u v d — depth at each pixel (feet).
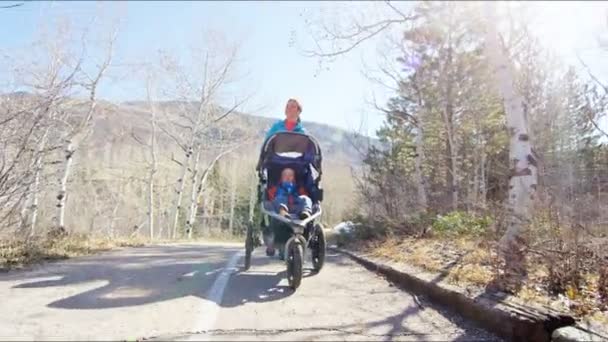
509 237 15.33
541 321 10.74
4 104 23.82
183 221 126.21
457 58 34.47
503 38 18.08
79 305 12.55
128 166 98.78
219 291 14.93
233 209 131.23
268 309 12.85
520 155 16.22
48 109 26.45
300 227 16.61
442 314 13.16
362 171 43.34
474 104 43.11
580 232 14.64
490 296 12.82
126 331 10.17
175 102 81.46
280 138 19.36
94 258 23.45
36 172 26.02
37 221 33.42
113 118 62.08
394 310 13.41
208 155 93.20
